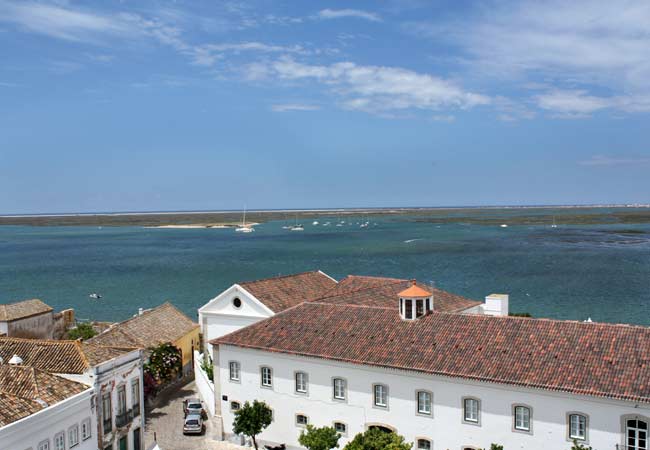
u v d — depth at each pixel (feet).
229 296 190.80
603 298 343.87
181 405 184.14
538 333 128.67
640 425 109.09
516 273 448.65
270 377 150.30
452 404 127.03
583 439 114.11
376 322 147.84
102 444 132.87
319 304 161.58
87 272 516.73
